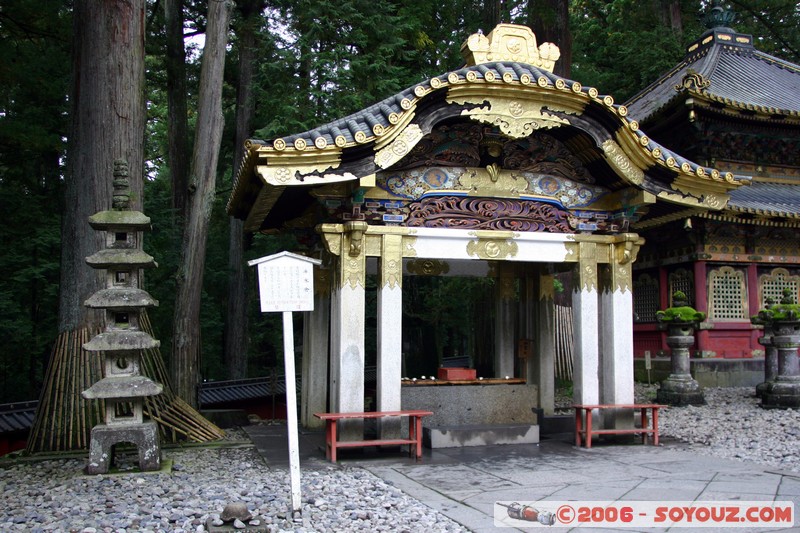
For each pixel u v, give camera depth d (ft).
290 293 21.38
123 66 36.29
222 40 42.78
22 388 67.56
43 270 55.83
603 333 34.63
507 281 42.45
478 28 72.79
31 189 61.16
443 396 34.12
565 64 59.98
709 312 62.28
